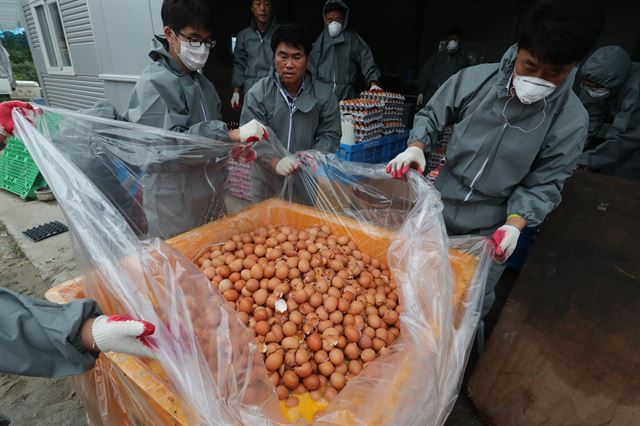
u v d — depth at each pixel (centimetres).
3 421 93
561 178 118
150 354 58
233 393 59
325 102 185
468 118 124
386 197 139
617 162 204
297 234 132
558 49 87
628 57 192
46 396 162
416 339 72
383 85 454
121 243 69
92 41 380
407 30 468
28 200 361
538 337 127
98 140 112
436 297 79
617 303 108
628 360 103
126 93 353
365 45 311
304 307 96
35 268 252
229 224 128
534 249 134
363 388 67
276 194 161
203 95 150
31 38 568
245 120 180
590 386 111
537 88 99
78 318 57
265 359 83
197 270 76
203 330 64
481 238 109
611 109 211
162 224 138
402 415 61
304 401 78
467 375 172
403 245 100
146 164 122
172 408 61
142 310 61
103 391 84
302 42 155
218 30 388
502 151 121
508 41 407
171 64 138
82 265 78
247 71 314
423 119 136
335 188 143
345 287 104
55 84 549
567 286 121
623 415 103
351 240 132
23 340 57
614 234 112
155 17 279
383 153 238
